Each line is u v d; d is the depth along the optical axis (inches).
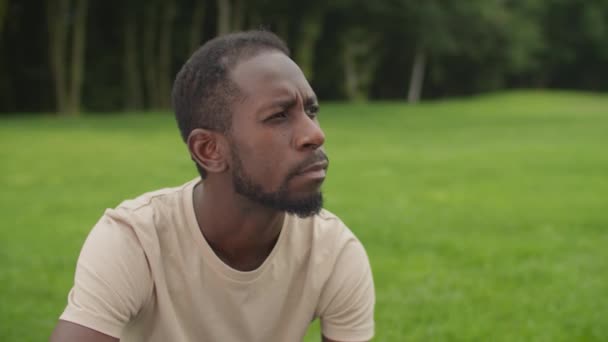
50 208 294.5
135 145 550.9
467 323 160.2
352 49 1389.0
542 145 575.2
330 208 295.4
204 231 66.8
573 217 281.7
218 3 1194.6
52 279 194.1
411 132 725.9
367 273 72.4
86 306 61.9
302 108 61.4
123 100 1169.4
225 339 67.8
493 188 353.7
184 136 65.4
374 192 338.6
